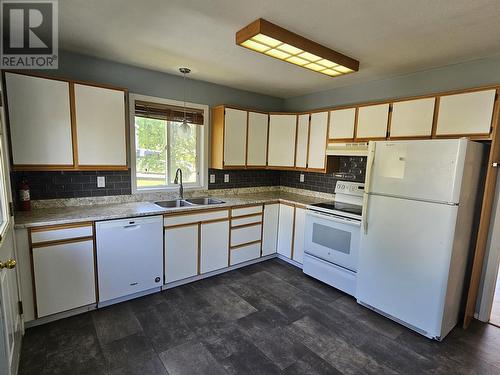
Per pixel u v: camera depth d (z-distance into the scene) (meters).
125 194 2.99
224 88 3.66
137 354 1.90
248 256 3.48
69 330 2.13
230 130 3.48
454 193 1.97
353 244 2.72
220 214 3.13
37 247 2.06
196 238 2.96
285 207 3.62
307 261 3.24
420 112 2.53
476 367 1.88
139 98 2.96
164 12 1.79
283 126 3.77
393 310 2.36
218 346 2.01
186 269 2.92
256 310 2.51
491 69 2.35
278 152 3.82
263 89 3.80
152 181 3.24
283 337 2.14
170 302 2.60
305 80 3.29
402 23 1.83
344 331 2.24
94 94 2.45
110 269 2.42
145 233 2.58
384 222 2.38
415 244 2.19
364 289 2.57
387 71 2.84
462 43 2.11
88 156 2.47
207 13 1.79
